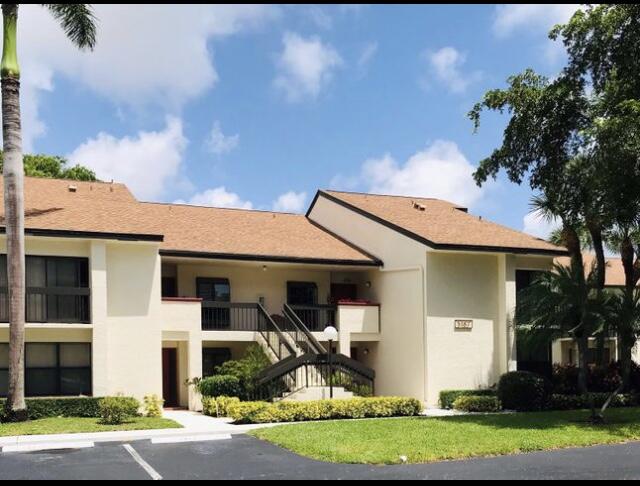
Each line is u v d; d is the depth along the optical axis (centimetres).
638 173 2006
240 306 2655
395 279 2830
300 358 2406
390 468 1349
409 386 2709
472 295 2748
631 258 2786
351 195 3347
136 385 2342
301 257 2777
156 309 2398
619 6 2192
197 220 3017
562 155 2370
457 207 3469
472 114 2419
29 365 2222
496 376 2758
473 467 1357
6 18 2067
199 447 1602
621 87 2192
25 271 2230
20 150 2059
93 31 2244
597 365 2758
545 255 2802
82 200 2592
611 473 1296
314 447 1527
